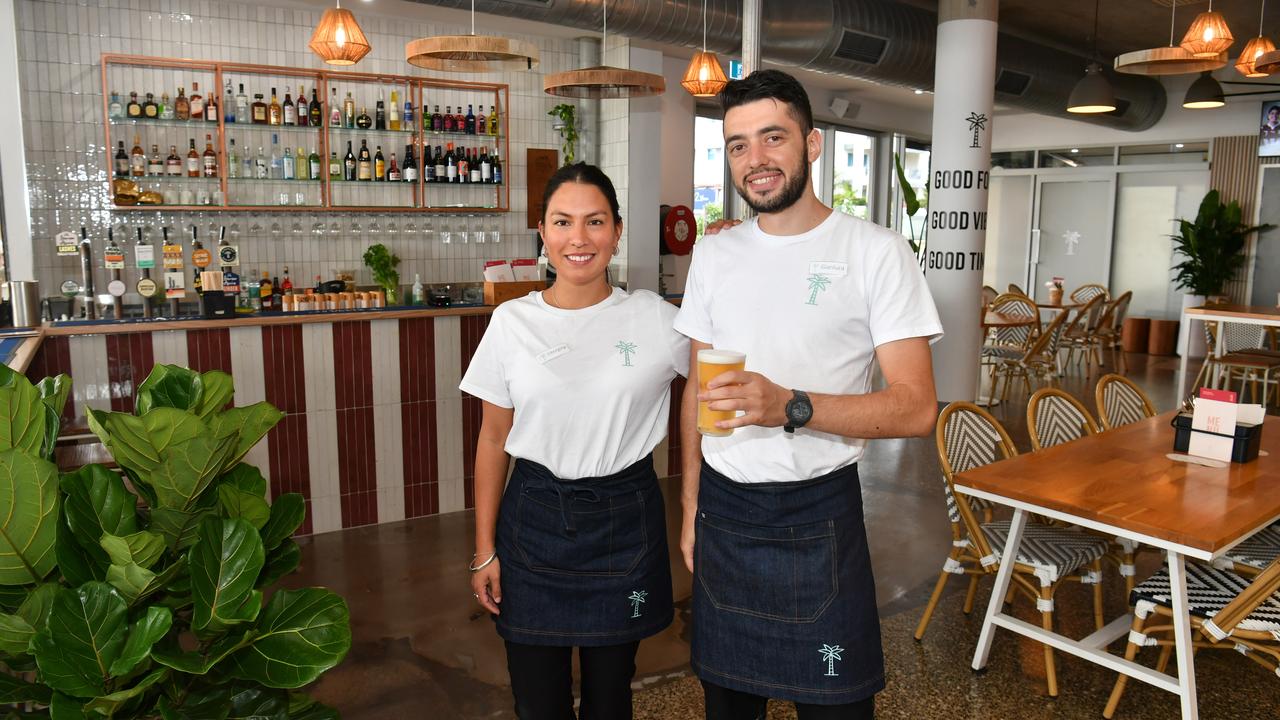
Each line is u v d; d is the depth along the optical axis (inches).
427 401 191.6
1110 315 367.9
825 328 67.1
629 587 76.0
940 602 145.2
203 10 242.5
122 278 239.0
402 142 275.0
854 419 60.6
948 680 119.5
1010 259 519.5
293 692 54.7
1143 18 327.3
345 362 182.1
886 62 282.8
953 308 275.4
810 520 68.9
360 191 270.1
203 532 49.3
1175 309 462.9
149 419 48.1
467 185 287.7
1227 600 105.0
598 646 75.9
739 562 70.6
